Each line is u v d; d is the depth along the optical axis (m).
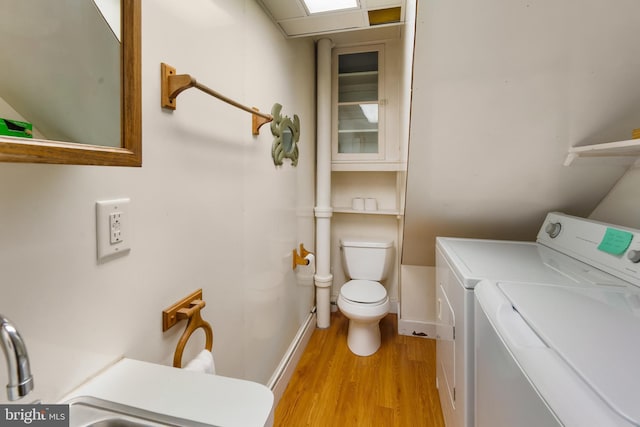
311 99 2.32
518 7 0.99
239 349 1.26
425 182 1.62
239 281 1.26
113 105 0.54
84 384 0.63
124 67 0.54
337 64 2.47
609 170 1.40
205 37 1.01
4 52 0.45
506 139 1.36
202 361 0.86
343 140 2.54
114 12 0.53
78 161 0.45
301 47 2.07
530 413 0.53
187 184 0.94
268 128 1.54
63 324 0.59
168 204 0.86
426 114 1.32
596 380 0.46
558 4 0.96
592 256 1.13
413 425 1.48
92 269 0.65
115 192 0.70
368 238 2.67
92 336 0.65
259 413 0.57
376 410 1.58
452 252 1.37
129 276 0.74
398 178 2.50
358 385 1.78
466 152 1.44
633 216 1.35
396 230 2.69
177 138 0.89
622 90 1.12
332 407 1.60
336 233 2.77
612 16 0.96
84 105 0.51
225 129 1.14
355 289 2.20
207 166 1.03
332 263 2.78
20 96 0.45
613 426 0.38
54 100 0.48
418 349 2.18
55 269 0.58
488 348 0.78
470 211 1.77
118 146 0.54
